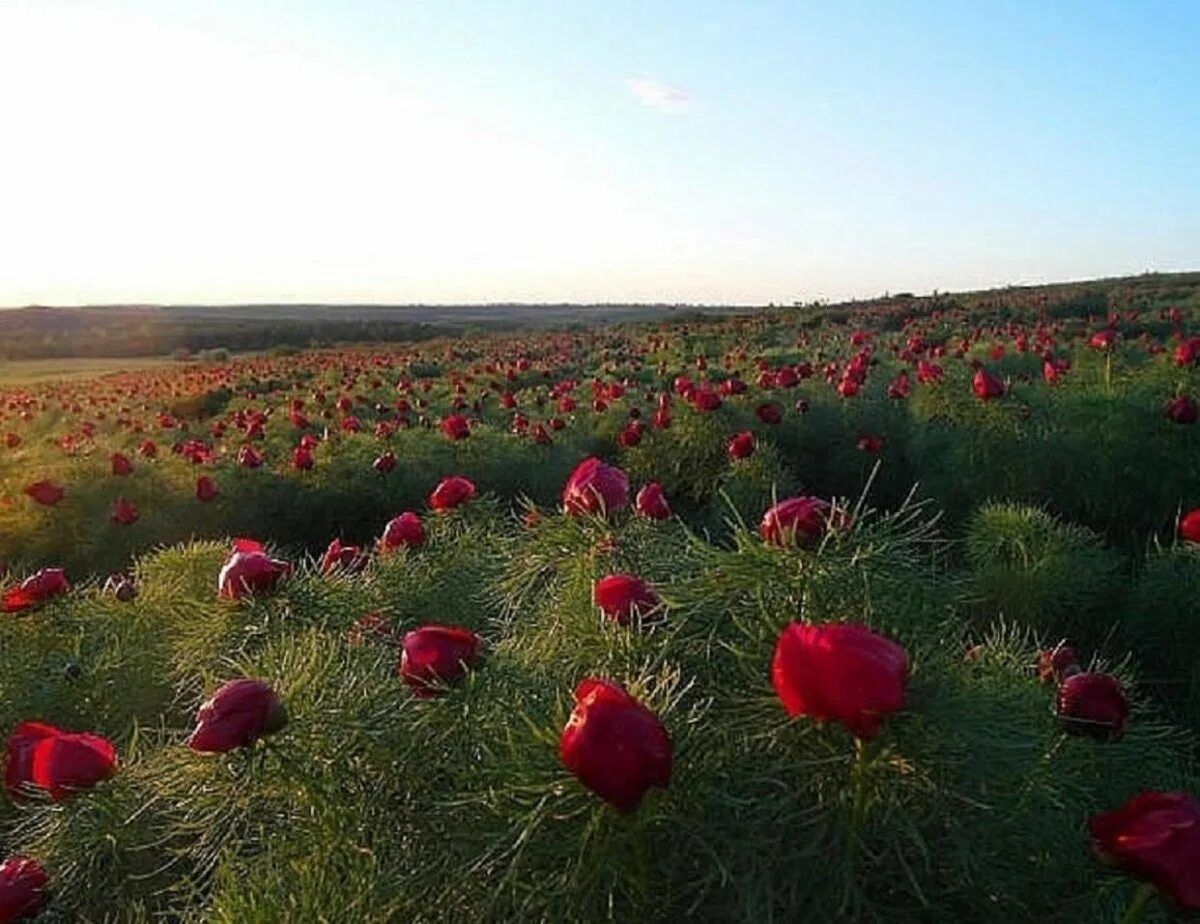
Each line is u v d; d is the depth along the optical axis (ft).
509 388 64.69
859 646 6.58
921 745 7.11
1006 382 31.58
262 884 8.12
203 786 8.89
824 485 33.58
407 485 35.94
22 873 9.30
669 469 33.99
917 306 125.59
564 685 8.96
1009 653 11.46
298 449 37.14
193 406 77.46
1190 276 180.75
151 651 14.49
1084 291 139.33
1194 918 7.24
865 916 7.12
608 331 148.56
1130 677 15.30
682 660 8.72
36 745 10.23
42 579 14.79
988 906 7.27
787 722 7.38
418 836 8.20
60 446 49.62
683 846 7.22
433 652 8.68
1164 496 24.80
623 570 11.14
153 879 10.00
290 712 8.76
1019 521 20.01
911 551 8.55
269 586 12.57
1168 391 28.48
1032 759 8.24
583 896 7.09
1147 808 6.85
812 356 62.28
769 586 8.19
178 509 34.96
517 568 12.99
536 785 7.22
